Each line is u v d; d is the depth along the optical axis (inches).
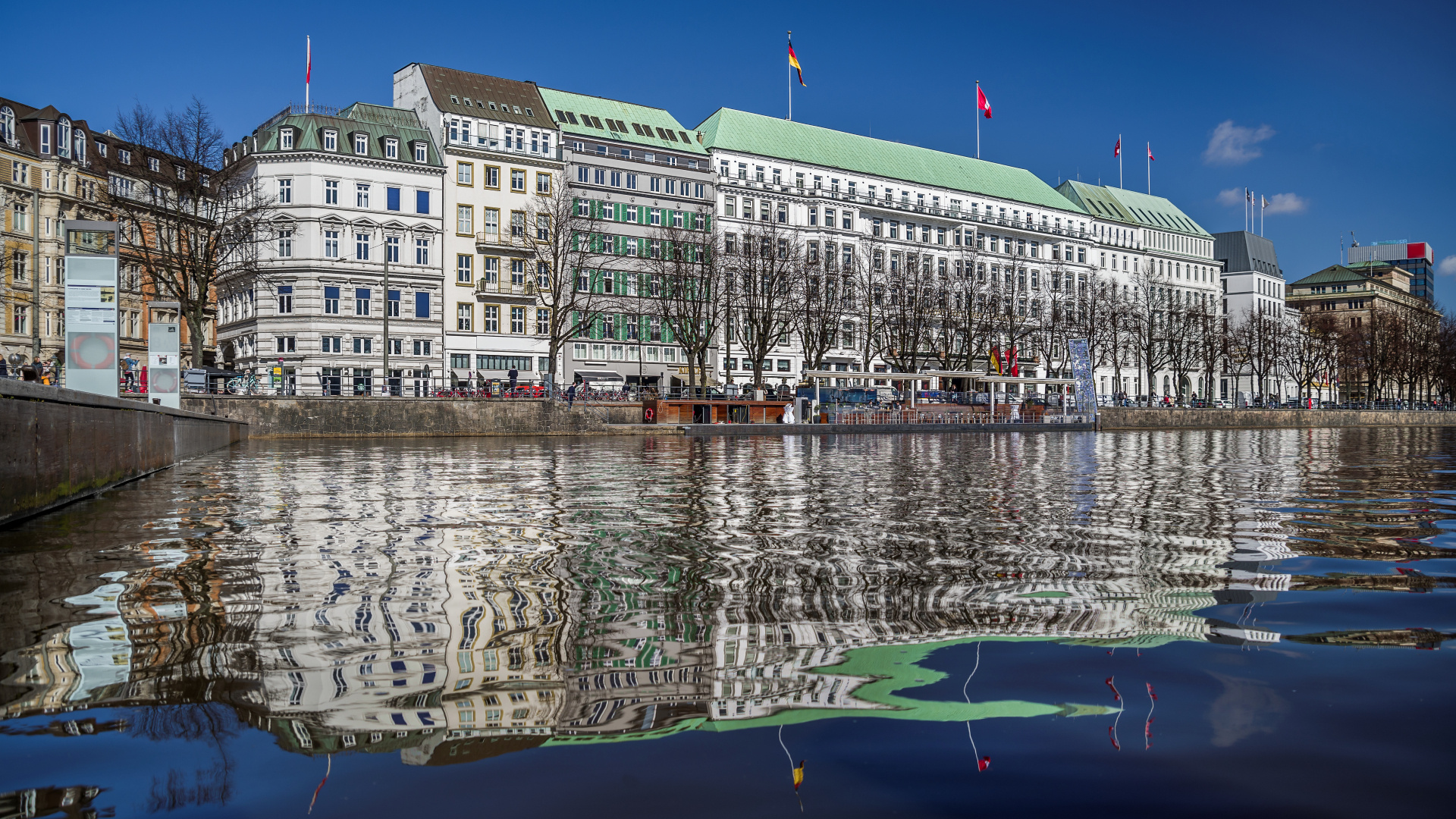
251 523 408.2
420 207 2987.2
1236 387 4953.3
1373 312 5241.1
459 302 3051.2
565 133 3272.6
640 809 110.4
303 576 272.1
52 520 417.7
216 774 121.6
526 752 130.6
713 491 589.3
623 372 3361.2
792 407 2485.2
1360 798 114.0
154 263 2257.6
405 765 125.3
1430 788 117.0
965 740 134.4
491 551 323.3
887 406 2650.1
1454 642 190.9
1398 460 1004.6
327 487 619.8
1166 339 4276.6
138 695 156.3
